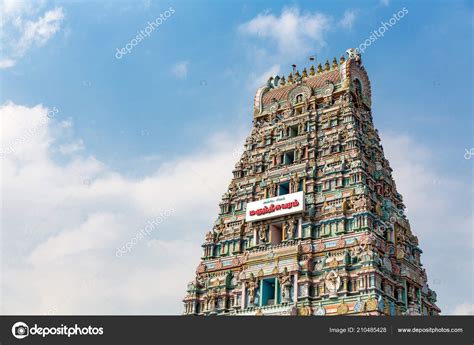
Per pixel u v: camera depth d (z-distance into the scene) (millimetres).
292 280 67375
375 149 79812
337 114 79812
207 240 79000
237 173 83812
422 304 72125
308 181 75000
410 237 75375
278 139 82812
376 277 63000
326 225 70125
